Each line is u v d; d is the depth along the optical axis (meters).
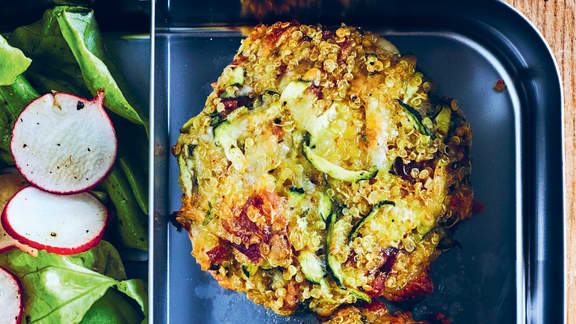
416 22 0.19
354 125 0.17
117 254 0.19
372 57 0.17
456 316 0.18
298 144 0.17
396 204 0.16
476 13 0.18
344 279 0.16
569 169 0.18
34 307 0.18
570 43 0.18
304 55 0.17
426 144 0.17
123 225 0.19
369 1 0.18
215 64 0.19
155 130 0.18
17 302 0.18
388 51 0.18
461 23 0.19
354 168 0.16
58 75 0.20
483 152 0.19
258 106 0.17
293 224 0.16
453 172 0.18
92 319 0.19
